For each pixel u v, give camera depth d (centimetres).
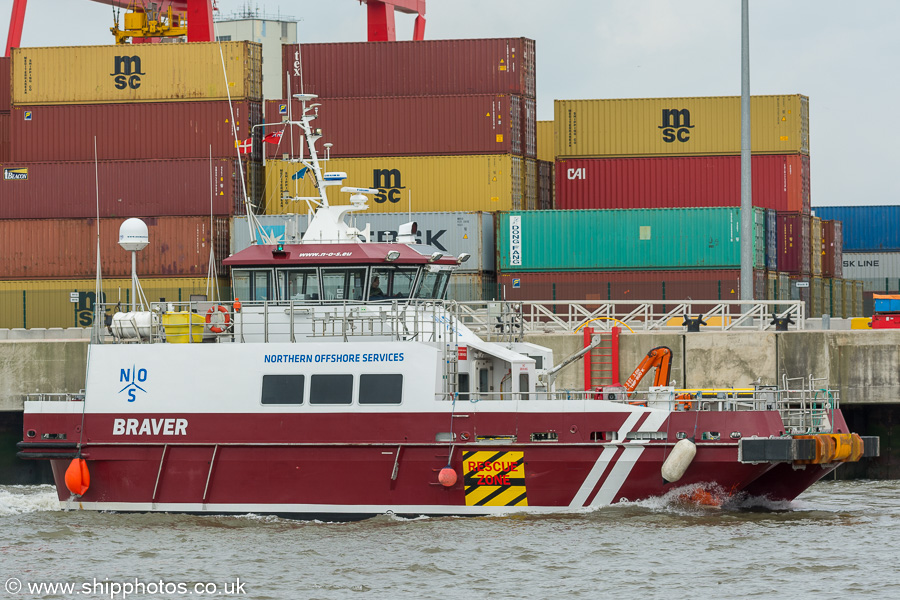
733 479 8550
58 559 7869
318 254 9369
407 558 7681
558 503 8619
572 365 12750
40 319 16538
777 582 7125
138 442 9025
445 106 16725
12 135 17275
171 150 17000
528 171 17388
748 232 13550
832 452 8556
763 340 12550
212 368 8944
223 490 8900
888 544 8044
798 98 17475
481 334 11081
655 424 8525
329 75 17138
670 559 7625
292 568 7531
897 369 12362
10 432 13525
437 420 8631
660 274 15975
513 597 6875
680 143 17650
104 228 16638
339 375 8769
